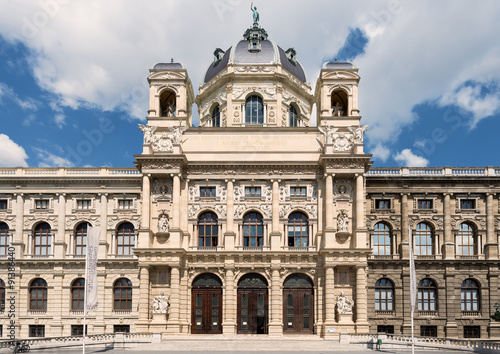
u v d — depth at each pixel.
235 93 81.06
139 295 70.12
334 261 66.88
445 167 78.25
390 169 78.62
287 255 68.44
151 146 71.25
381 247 77.31
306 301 68.75
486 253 76.00
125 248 77.25
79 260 75.31
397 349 57.66
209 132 73.69
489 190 77.19
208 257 68.94
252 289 69.00
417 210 77.31
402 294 74.88
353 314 66.81
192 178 71.50
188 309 68.38
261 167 71.56
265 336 65.75
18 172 78.44
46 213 77.62
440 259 75.25
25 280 75.88
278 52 83.62
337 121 73.06
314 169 71.56
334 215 69.75
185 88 75.19
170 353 55.00
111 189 77.75
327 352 55.91
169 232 68.69
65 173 78.38
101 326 74.00
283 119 81.50
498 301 74.31
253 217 71.62
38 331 74.81
